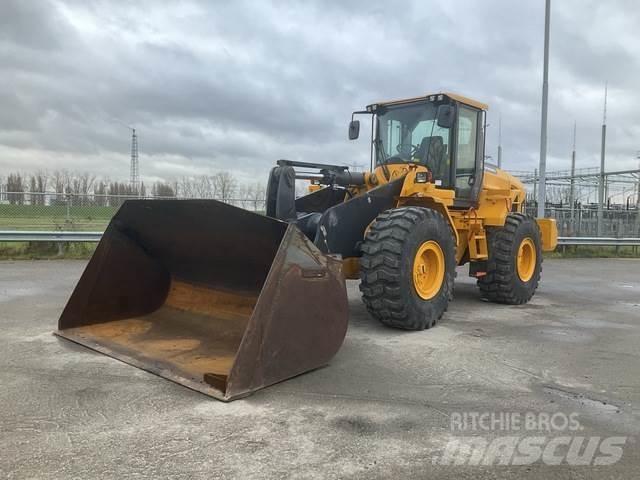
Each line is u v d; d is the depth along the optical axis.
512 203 8.89
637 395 4.14
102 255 5.59
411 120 7.14
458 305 7.95
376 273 5.62
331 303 4.51
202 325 5.38
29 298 7.54
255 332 3.93
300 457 3.00
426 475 2.84
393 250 5.58
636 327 6.60
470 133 7.36
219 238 4.95
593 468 2.96
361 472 2.85
